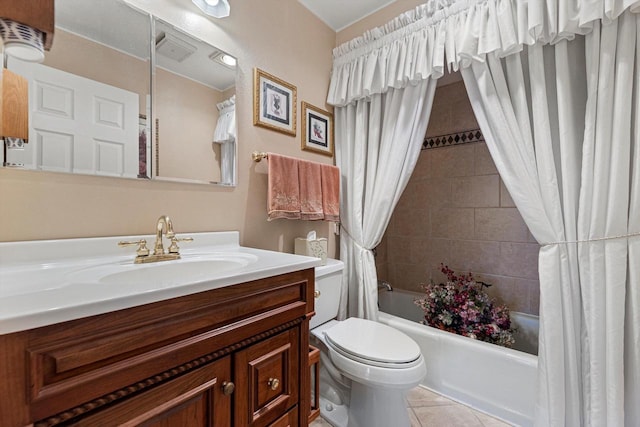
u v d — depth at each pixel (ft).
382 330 4.55
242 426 2.39
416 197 8.43
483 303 6.34
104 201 3.22
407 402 4.91
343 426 4.30
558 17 3.67
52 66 2.88
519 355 4.41
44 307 1.48
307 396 3.08
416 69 5.01
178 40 3.88
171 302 1.96
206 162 4.17
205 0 4.03
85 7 3.11
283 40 5.40
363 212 6.16
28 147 2.73
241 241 4.64
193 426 2.06
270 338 2.66
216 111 4.30
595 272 3.59
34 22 2.04
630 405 3.50
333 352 4.15
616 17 3.34
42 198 2.83
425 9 4.95
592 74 3.60
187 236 3.90
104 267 2.80
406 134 5.42
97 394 1.62
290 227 5.48
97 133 3.17
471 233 7.51
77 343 1.57
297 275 2.99
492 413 4.57
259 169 4.92
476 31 4.32
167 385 1.93
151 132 3.59
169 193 3.78
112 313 1.69
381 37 5.61
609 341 3.48
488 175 7.27
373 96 5.91
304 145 5.79
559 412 3.72
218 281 2.20
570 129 3.82
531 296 6.64
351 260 6.36
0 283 2.10
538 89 3.98
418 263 8.40
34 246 2.72
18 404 1.39
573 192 3.81
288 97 5.45
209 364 2.17
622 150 3.44
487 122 4.50
